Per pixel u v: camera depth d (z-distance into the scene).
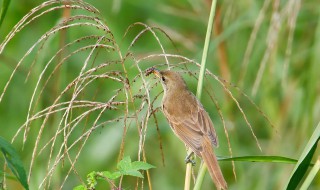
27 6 15.16
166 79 10.82
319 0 13.97
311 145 7.36
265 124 14.07
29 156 12.83
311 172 7.45
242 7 13.55
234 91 13.55
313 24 13.89
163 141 13.79
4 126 14.15
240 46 14.05
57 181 10.82
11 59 13.84
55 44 12.52
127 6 15.70
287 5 11.12
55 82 12.12
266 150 13.92
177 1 15.91
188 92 10.76
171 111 10.43
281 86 13.35
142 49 14.84
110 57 14.03
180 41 14.40
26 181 6.53
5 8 7.44
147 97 7.76
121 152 7.54
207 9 14.17
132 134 13.13
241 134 14.17
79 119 7.43
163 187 13.64
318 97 12.45
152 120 13.22
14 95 14.22
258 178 13.12
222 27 14.22
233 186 13.48
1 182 7.30
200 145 9.46
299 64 13.48
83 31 14.30
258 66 13.67
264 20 13.29
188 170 8.29
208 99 13.66
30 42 14.73
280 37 13.22
